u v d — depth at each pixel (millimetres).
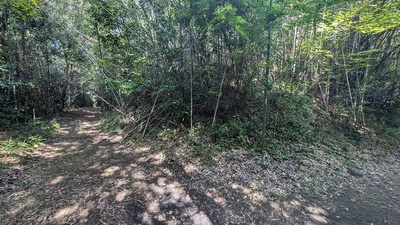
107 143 4973
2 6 5230
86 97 15109
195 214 2398
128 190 2842
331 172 3570
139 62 5359
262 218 2369
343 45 6270
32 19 6715
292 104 5391
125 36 6250
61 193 2707
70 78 10734
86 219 2219
